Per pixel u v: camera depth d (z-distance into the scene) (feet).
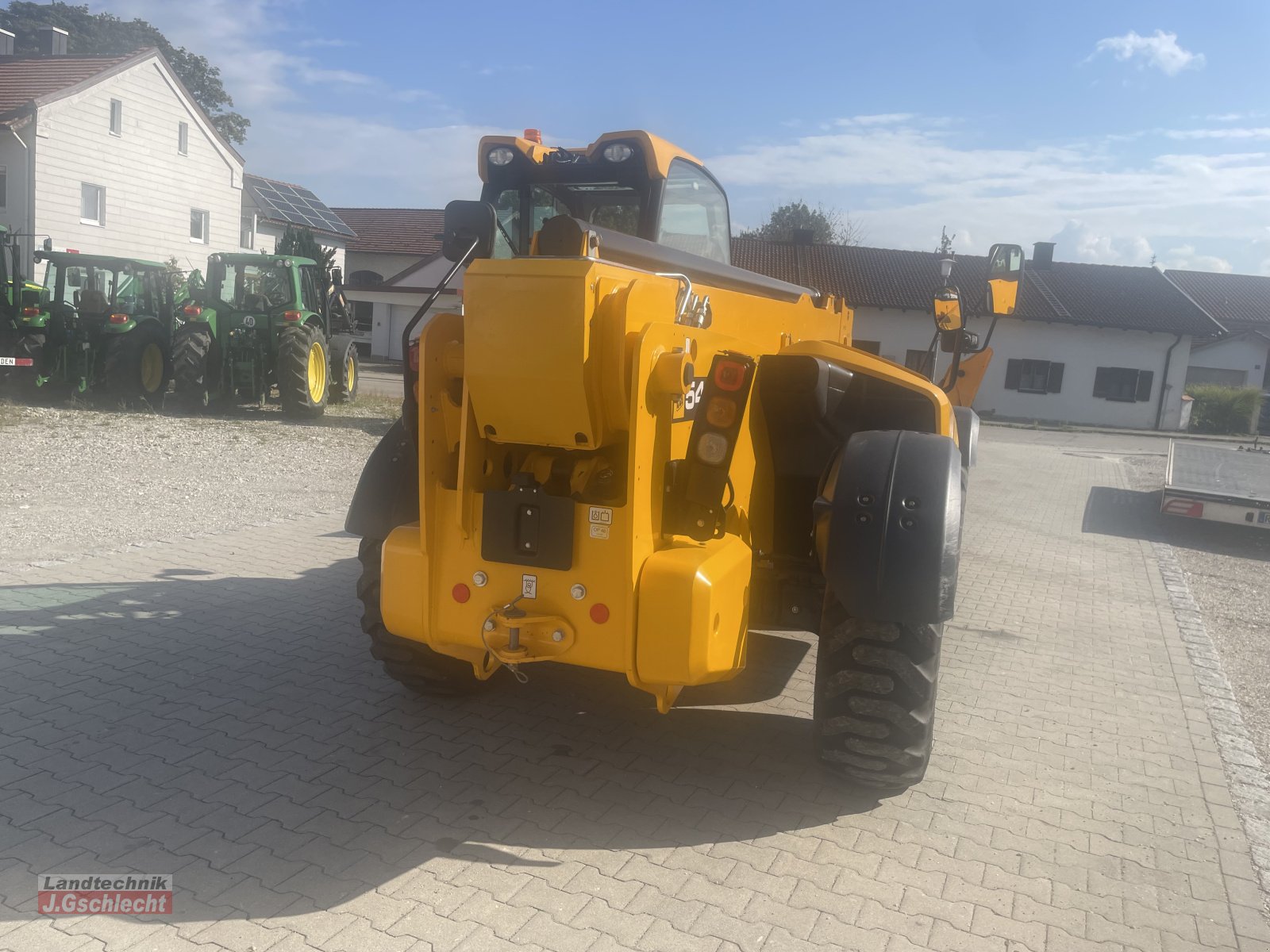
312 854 10.59
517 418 10.25
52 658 15.72
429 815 11.56
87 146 77.05
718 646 10.64
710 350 11.58
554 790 12.35
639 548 10.31
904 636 11.34
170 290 49.52
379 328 113.70
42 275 73.77
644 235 15.03
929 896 10.42
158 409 46.42
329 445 39.88
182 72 172.04
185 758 12.62
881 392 14.46
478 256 11.52
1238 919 10.34
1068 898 10.54
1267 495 32.53
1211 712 16.43
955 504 11.02
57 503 26.50
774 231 185.16
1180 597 24.68
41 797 11.42
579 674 16.52
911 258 113.19
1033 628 21.08
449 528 11.05
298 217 109.29
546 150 15.28
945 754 14.08
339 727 13.85
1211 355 123.03
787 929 9.68
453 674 14.26
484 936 9.31
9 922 9.16
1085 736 15.10
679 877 10.50
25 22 165.89
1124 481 49.98
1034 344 104.17
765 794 12.53
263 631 17.62
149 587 19.79
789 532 14.32
